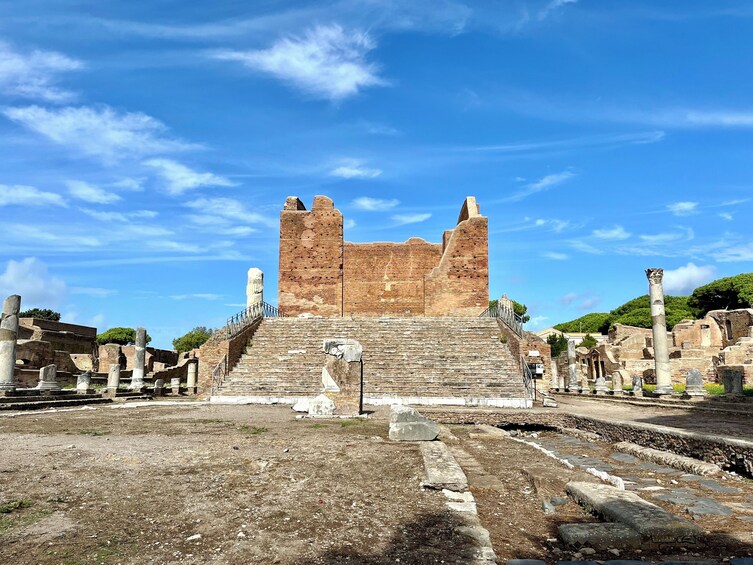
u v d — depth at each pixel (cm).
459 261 3906
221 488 739
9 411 1870
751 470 952
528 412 1981
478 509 724
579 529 602
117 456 942
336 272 3994
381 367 2552
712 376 3844
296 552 521
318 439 1186
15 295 2166
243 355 2745
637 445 1271
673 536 588
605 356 4841
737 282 6856
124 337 7969
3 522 586
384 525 611
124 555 504
